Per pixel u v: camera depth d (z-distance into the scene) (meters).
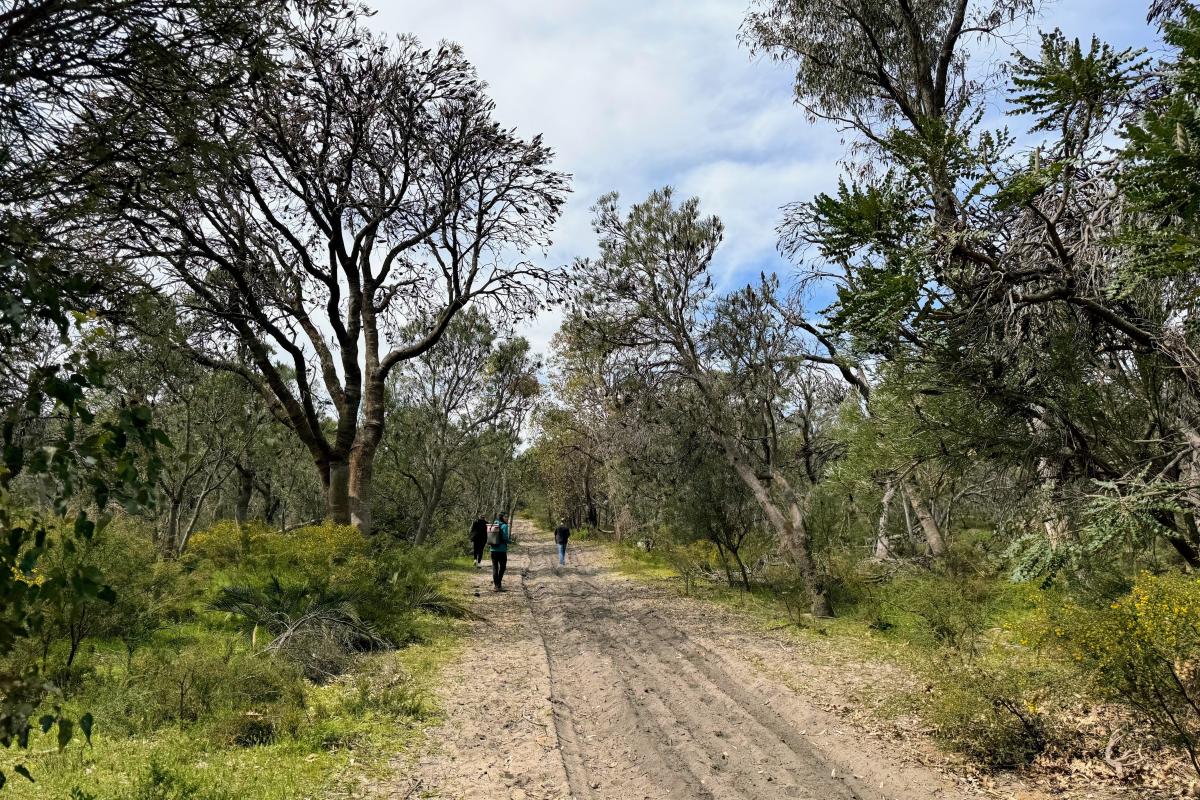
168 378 10.88
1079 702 5.92
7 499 1.87
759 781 5.34
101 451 1.98
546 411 33.34
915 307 5.04
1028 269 5.12
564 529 28.14
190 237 9.37
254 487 26.52
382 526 29.91
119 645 7.86
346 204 13.42
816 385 15.62
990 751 5.59
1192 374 5.07
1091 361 5.64
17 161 3.07
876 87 11.57
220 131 3.98
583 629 12.21
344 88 12.25
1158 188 3.73
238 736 5.67
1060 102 4.59
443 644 10.28
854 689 7.74
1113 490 5.14
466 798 4.88
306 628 8.80
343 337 14.20
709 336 14.30
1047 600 5.88
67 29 3.03
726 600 15.20
